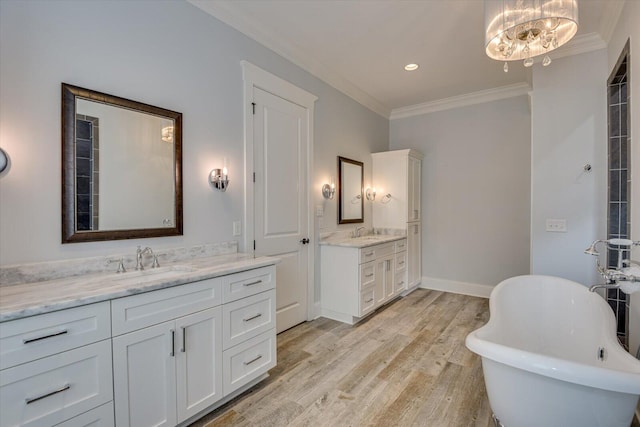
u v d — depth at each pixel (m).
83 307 1.29
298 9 2.45
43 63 1.59
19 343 1.13
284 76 3.05
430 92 4.18
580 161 2.75
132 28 1.93
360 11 2.46
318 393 2.05
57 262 1.62
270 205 2.90
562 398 1.32
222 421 1.77
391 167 4.39
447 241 4.52
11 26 1.49
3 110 1.47
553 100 2.87
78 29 1.71
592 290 2.02
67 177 1.65
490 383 1.55
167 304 1.58
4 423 1.11
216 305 1.81
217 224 2.42
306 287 3.34
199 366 1.73
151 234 2.00
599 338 1.92
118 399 1.40
